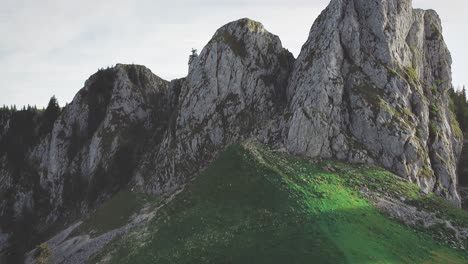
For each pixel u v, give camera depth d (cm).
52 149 13412
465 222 6856
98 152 12244
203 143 10144
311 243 5812
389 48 9506
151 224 7294
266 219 6456
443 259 5856
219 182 7512
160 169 10425
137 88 13400
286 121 8950
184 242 6450
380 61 9425
